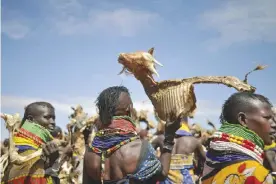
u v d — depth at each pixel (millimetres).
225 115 3055
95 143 3160
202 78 3184
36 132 4398
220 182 2859
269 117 2939
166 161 3129
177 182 6254
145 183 3035
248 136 2908
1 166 4234
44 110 4484
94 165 3096
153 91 3287
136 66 3279
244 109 2951
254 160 2820
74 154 6012
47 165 4082
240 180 2768
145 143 3100
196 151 6660
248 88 3096
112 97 3143
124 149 3037
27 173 4141
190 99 3199
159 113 3277
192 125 8555
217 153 2941
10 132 4219
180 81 3209
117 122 3127
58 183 4184
